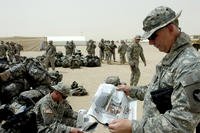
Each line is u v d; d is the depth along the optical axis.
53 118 4.54
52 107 4.62
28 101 5.61
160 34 2.16
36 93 5.97
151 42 2.24
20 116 4.33
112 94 3.10
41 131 4.39
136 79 11.58
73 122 5.07
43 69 6.91
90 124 4.31
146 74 17.19
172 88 2.13
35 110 4.58
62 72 18.03
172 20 2.14
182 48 2.14
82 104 9.35
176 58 2.14
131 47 11.41
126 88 3.15
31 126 4.32
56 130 4.33
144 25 2.21
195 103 1.85
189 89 1.88
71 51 25.39
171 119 1.87
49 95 4.67
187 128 1.86
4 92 6.56
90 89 12.07
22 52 43.78
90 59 21.61
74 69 19.91
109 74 17.11
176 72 2.06
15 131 4.24
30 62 6.88
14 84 6.61
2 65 7.25
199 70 1.91
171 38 2.16
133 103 3.12
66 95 4.75
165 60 2.22
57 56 21.78
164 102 2.14
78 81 14.34
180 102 1.89
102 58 25.95
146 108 2.32
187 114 1.86
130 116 2.94
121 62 24.31
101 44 25.66
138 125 1.92
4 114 5.06
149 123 1.91
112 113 2.96
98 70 19.23
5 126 4.28
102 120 2.90
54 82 9.26
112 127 1.96
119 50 24.22
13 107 5.25
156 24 2.15
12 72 6.62
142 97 3.11
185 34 2.19
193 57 2.02
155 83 2.29
